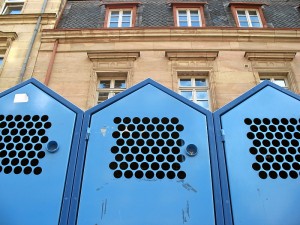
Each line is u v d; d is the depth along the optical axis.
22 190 2.67
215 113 3.15
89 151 2.89
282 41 10.36
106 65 9.58
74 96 8.83
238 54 9.91
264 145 2.97
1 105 3.23
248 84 9.12
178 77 9.62
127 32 10.30
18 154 2.89
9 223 2.51
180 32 10.30
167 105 3.19
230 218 2.54
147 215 2.53
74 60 9.75
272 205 2.60
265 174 2.78
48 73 9.24
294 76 9.42
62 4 12.30
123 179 2.71
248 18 11.65
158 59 9.72
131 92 3.29
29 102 3.25
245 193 2.66
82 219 2.52
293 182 2.73
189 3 11.88
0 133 3.05
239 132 3.03
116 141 2.97
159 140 2.96
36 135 3.00
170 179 2.71
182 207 2.58
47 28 10.73
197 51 9.77
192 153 2.88
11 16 11.06
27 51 9.94
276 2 12.91
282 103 3.24
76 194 2.64
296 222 2.52
